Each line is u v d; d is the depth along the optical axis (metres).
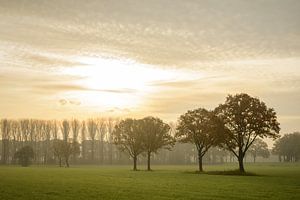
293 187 55.41
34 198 40.78
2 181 65.25
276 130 98.06
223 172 97.69
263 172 110.62
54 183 61.09
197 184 60.44
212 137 107.19
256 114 97.88
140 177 80.19
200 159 112.81
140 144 131.88
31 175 85.25
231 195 44.19
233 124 100.19
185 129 114.44
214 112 101.75
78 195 43.66
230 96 100.81
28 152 182.25
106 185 57.53
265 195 44.44
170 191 48.56
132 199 40.06
